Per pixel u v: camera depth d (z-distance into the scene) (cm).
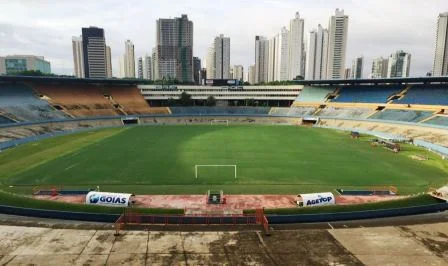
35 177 4659
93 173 4869
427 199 3356
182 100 13825
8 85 10481
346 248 2217
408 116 9319
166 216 2784
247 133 9131
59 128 9344
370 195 3994
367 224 2750
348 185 4400
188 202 3712
